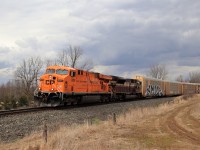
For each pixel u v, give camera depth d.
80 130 19.20
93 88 41.03
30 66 64.25
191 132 19.20
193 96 66.62
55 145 15.01
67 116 27.08
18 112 27.38
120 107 38.22
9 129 20.08
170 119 25.95
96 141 15.93
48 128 21.06
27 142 16.33
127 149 14.43
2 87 70.56
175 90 81.75
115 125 22.22
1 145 15.84
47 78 34.38
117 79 50.91
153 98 66.38
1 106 36.72
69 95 35.00
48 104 34.06
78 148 14.34
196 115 28.44
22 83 64.00
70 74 34.88
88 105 39.22
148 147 14.95
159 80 71.75
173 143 15.86
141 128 21.02
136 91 59.47
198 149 14.36
